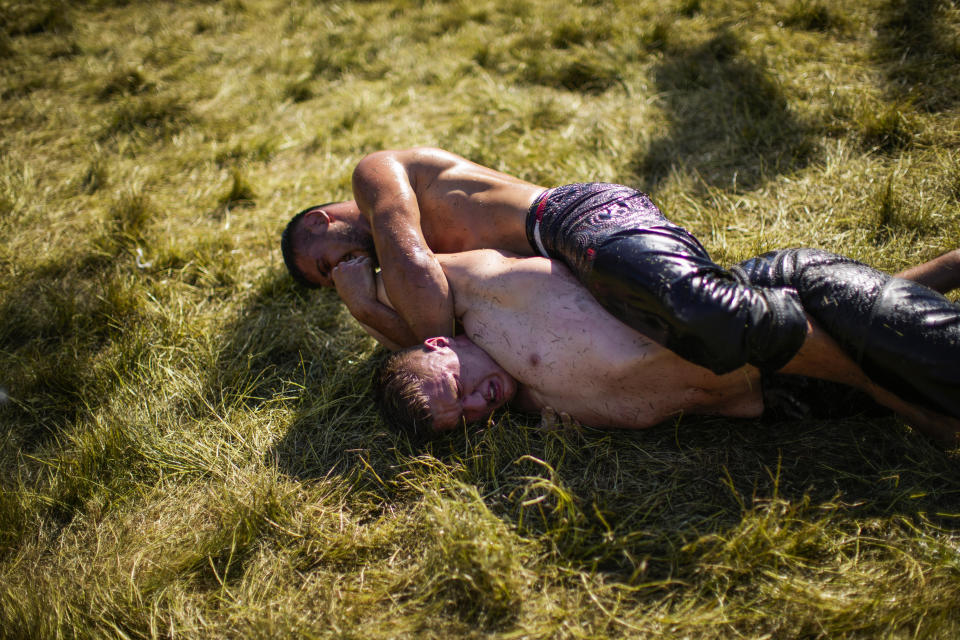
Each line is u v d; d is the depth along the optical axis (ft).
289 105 14.61
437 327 7.07
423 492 6.22
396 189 7.66
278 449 7.13
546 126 12.26
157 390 7.97
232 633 5.48
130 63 17.03
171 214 11.38
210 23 18.94
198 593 5.83
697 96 11.92
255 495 6.42
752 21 13.96
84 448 7.01
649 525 5.89
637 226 6.16
